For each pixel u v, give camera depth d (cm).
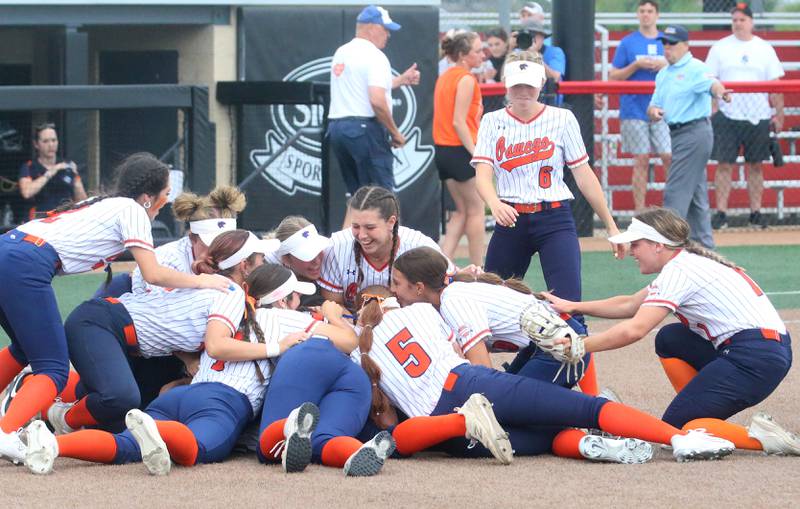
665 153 3584
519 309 1502
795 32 4462
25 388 1398
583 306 1544
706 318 1466
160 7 3244
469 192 2736
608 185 3925
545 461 1383
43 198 2975
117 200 1471
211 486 1248
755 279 2972
